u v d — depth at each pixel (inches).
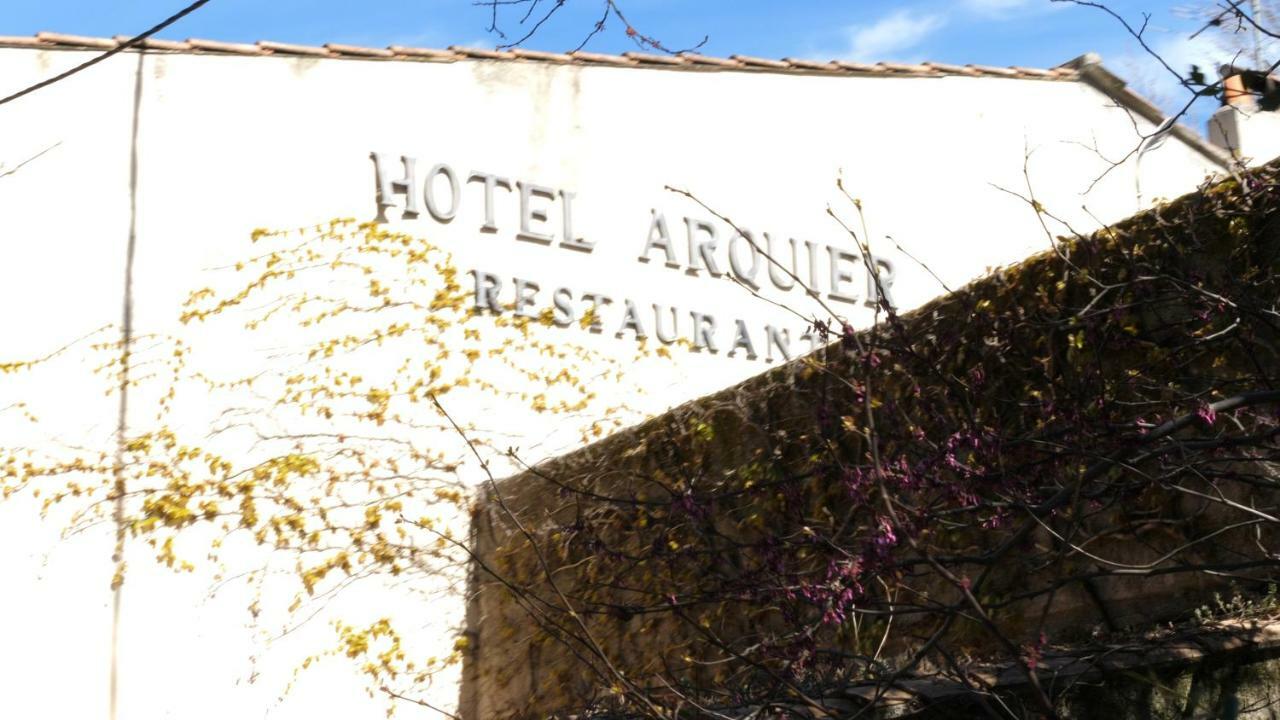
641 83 428.5
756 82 453.7
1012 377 199.9
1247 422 175.6
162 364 331.3
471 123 390.6
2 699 300.8
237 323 343.0
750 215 441.4
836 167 464.1
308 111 363.9
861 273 462.6
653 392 406.3
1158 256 188.2
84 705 308.8
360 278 361.7
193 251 340.8
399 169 374.6
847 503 216.7
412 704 338.3
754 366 431.5
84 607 312.8
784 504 225.0
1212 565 159.3
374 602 342.3
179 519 324.8
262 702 326.6
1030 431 186.9
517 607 321.7
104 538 317.7
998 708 163.6
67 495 315.3
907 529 164.9
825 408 198.7
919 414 197.3
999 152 502.9
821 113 465.7
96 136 333.4
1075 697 162.7
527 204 396.2
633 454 281.9
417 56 384.2
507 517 334.6
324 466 345.1
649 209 420.5
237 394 339.0
